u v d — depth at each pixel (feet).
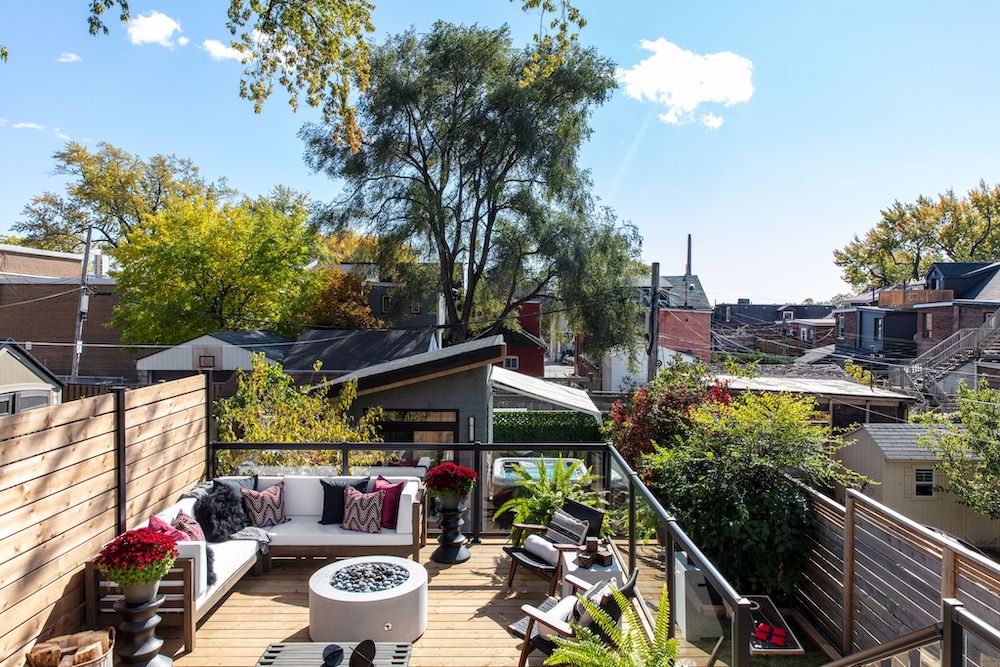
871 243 160.25
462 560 21.56
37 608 13.38
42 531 13.58
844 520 27.48
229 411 30.22
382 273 90.22
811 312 189.26
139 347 81.71
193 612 15.29
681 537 13.00
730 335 176.55
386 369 38.40
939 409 73.56
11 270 107.76
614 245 84.79
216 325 90.43
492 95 83.92
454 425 39.58
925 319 108.78
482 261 90.99
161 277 88.33
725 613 10.96
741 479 32.12
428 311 106.32
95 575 14.99
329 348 73.87
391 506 20.95
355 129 27.48
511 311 95.45
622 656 11.73
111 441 16.21
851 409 68.28
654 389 44.70
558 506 21.74
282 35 24.75
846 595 26.78
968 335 92.22
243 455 24.89
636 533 18.99
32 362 49.75
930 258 154.40
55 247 133.59
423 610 16.57
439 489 21.17
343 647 13.89
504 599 18.79
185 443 20.66
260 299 93.25
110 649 13.29
